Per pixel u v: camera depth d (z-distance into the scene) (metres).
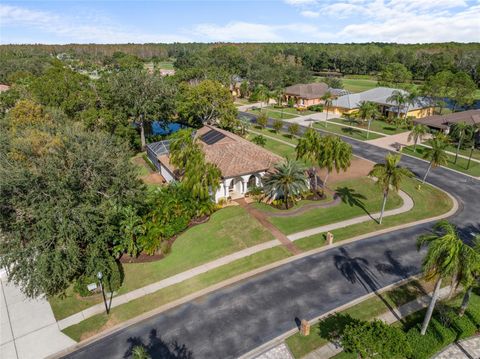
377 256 27.30
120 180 27.48
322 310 21.58
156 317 21.44
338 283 24.11
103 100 57.53
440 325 19.42
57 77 70.62
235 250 28.45
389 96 77.88
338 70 163.00
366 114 66.25
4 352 19.20
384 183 30.17
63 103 57.81
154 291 23.86
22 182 22.20
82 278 23.47
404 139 60.81
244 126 63.44
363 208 35.88
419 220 33.22
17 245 21.86
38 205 22.56
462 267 16.16
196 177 32.28
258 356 18.33
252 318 21.05
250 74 120.19
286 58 159.62
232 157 38.94
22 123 44.31
